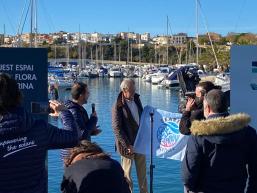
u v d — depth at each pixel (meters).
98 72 88.56
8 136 3.22
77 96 5.93
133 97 7.12
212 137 3.97
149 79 72.44
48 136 3.45
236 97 6.29
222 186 4.04
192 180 4.04
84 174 3.46
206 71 54.69
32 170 3.30
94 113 6.19
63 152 4.64
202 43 85.56
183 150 6.65
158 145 6.73
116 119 6.98
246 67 6.25
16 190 3.23
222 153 4.00
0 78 3.28
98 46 125.38
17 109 3.30
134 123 7.00
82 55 101.06
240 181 4.09
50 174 11.09
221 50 79.06
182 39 107.00
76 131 3.66
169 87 57.44
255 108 6.27
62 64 101.56
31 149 3.30
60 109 4.08
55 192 9.86
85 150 3.66
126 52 128.38
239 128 4.00
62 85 56.22
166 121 6.71
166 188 10.28
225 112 4.12
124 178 3.61
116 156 12.49
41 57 5.27
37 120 3.44
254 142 4.13
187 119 5.65
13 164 3.22
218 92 4.14
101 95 48.69
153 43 135.38
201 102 5.62
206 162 4.03
